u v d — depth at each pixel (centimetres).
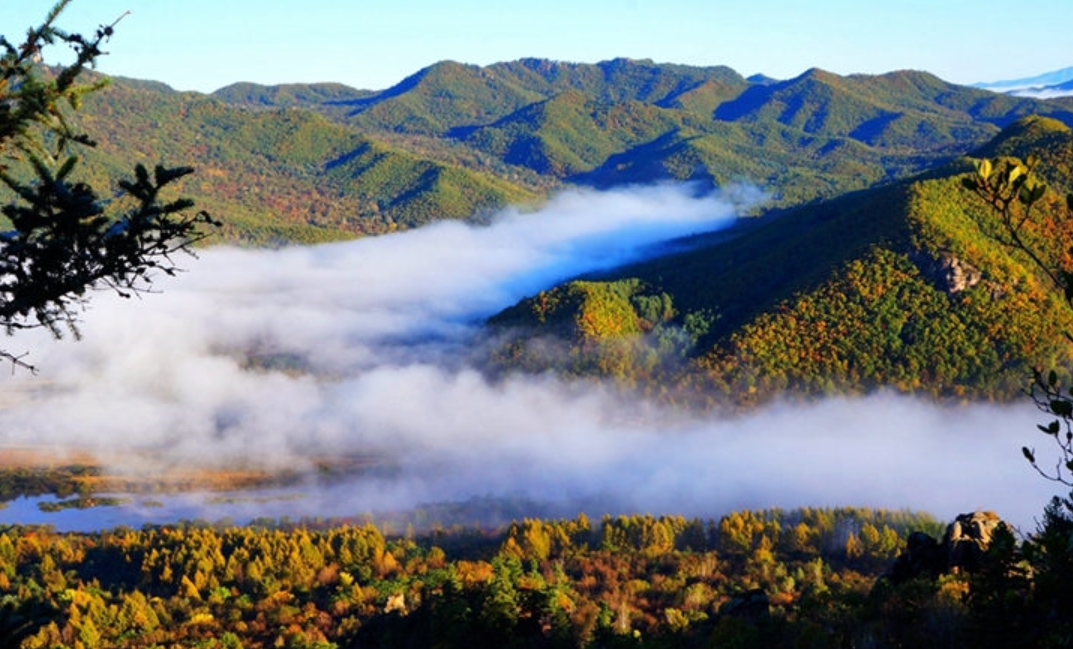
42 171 986
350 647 7288
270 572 10638
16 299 1014
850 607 2283
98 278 1036
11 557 12194
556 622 5212
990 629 1121
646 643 3628
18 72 976
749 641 2416
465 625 5297
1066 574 1048
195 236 1070
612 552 11056
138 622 8906
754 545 11144
